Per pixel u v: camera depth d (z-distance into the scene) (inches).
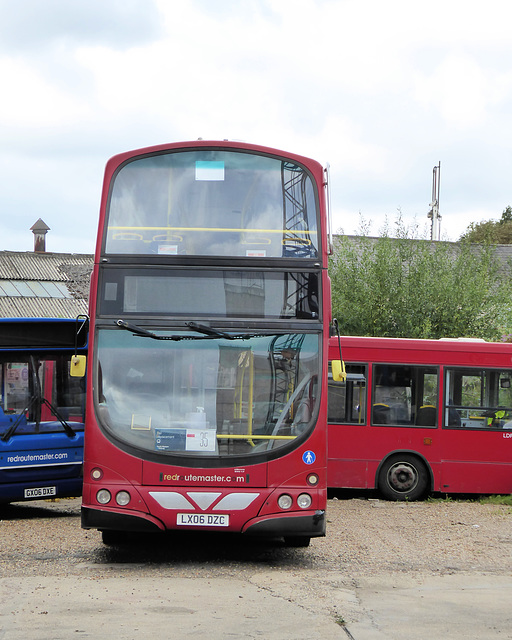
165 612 291.6
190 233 407.2
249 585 349.1
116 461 385.4
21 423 593.0
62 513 650.2
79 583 346.0
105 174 412.2
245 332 399.5
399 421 721.0
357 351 727.1
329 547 462.0
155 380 394.0
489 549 463.8
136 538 482.9
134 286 401.7
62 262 1737.2
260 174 416.2
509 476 715.4
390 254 1136.2
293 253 408.8
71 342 614.9
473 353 726.5
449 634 268.5
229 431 390.0
